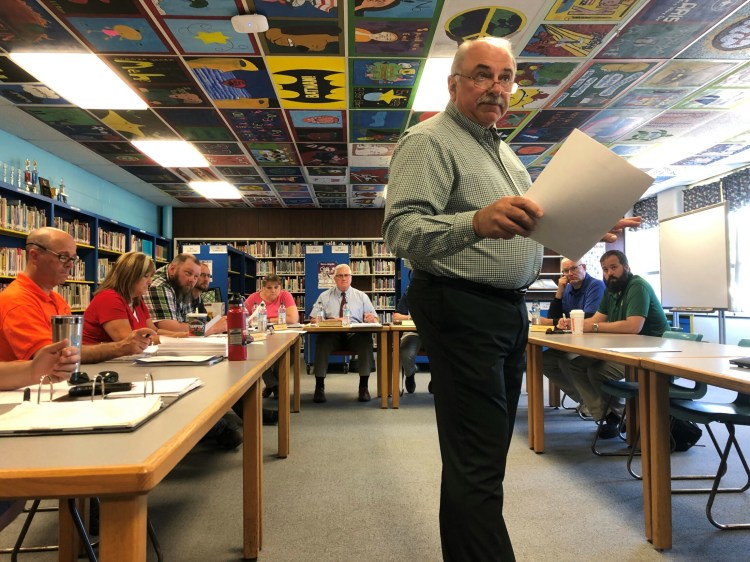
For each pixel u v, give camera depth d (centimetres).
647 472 179
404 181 117
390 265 961
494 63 126
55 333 116
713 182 738
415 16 316
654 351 199
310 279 795
